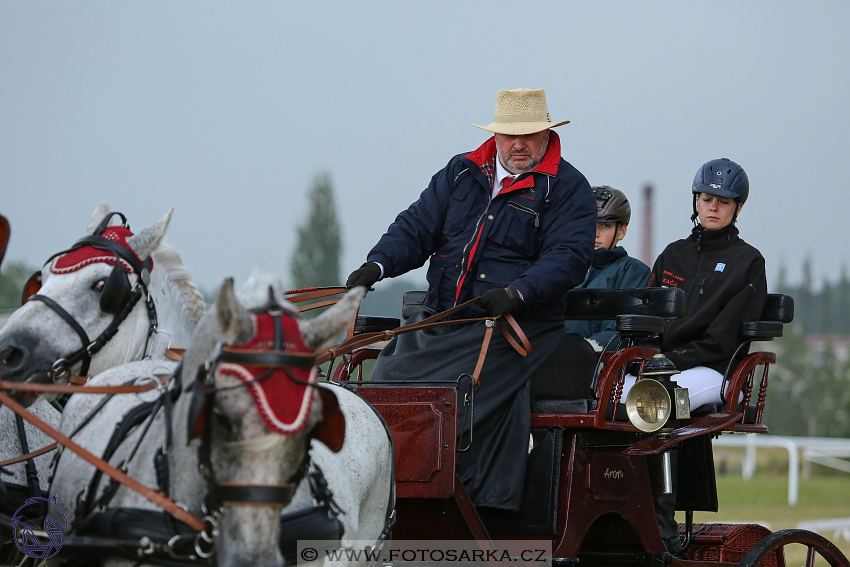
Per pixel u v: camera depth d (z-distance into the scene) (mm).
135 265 12305
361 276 15695
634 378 17516
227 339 8617
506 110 16453
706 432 16375
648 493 15914
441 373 14852
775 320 18922
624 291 16922
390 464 12930
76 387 10875
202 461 8812
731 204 19500
